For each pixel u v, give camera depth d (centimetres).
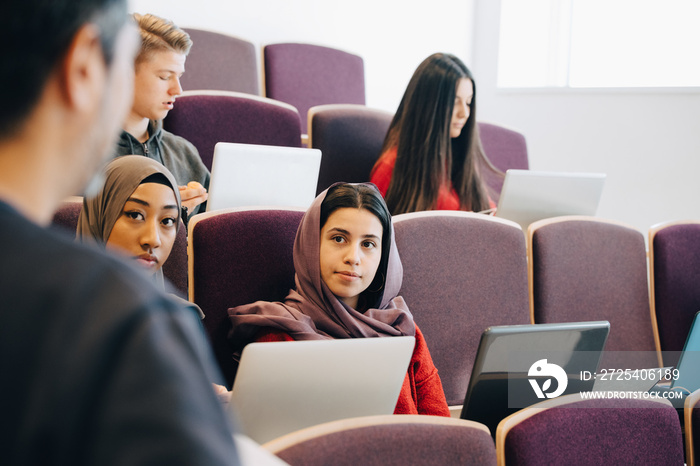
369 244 170
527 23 456
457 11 461
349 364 125
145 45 221
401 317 179
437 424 108
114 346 37
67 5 40
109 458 35
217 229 175
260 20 371
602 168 414
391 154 279
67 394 36
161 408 36
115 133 46
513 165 341
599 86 419
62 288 38
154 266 147
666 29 403
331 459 98
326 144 278
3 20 38
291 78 353
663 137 392
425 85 276
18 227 39
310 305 170
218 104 268
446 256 208
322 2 395
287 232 184
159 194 145
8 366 36
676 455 138
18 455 35
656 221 396
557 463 124
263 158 200
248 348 115
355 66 372
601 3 427
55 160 42
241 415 120
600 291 239
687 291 252
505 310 215
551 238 232
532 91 439
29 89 39
